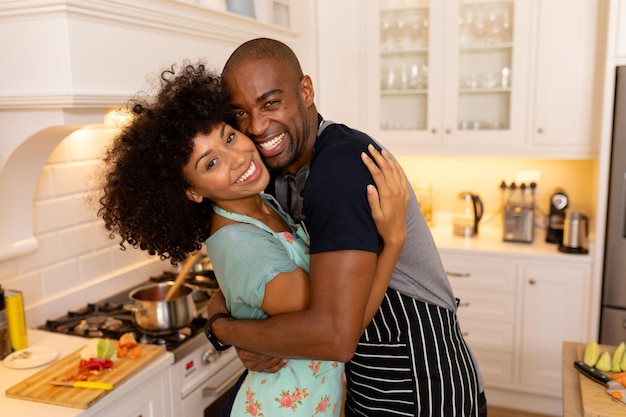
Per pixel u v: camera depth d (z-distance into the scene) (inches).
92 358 67.3
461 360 54.1
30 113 67.6
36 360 69.6
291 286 45.3
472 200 131.5
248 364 50.8
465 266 123.0
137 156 47.9
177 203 49.4
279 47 49.4
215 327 49.9
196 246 54.5
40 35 62.9
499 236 132.3
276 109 48.6
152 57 73.5
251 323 47.3
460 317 125.6
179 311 79.3
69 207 88.7
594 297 113.7
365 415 54.9
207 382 83.0
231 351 89.0
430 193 140.3
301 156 52.7
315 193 43.7
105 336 78.7
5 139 70.1
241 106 48.8
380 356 52.4
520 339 121.5
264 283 45.4
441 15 123.6
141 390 69.1
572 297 116.3
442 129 127.8
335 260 42.3
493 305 122.5
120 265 99.7
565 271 115.9
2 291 71.2
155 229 50.5
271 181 57.0
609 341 114.5
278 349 45.3
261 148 50.3
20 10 62.3
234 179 47.5
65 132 74.0
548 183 133.0
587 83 115.7
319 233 43.4
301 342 43.5
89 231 92.9
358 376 54.4
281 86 48.4
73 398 60.3
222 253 47.8
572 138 118.4
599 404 62.9
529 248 121.7
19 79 65.1
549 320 118.7
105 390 62.2
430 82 126.7
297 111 49.6
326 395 52.4
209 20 83.7
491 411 124.7
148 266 105.1
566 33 115.4
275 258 46.0
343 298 42.2
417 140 130.3
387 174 45.1
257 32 98.7
